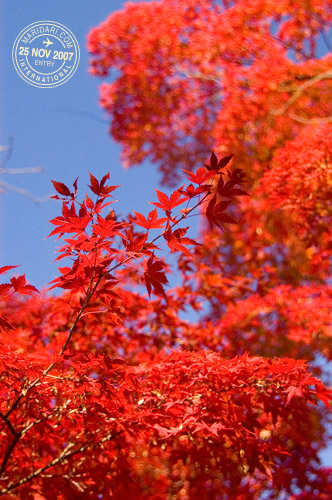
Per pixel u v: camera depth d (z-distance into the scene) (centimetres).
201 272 690
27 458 334
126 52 1016
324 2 867
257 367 337
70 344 562
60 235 304
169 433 328
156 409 342
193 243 308
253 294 756
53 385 330
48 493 319
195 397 345
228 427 339
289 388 325
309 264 819
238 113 836
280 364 349
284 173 637
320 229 672
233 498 436
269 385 343
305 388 328
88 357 319
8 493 313
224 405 345
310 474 529
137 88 1032
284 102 838
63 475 319
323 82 851
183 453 360
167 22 957
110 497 330
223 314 794
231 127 841
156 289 310
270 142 838
